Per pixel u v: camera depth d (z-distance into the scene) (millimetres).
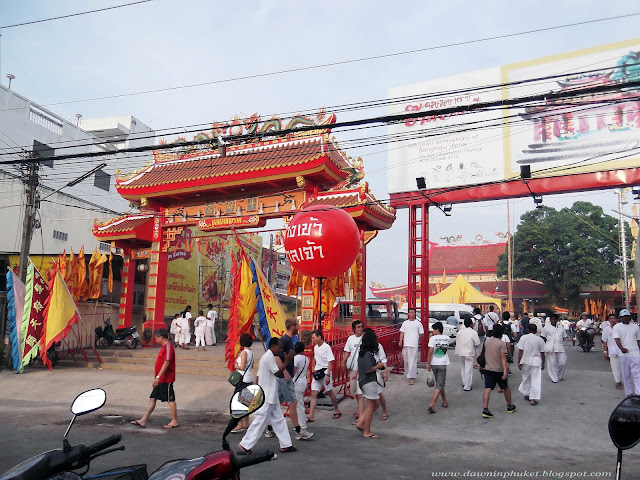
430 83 16750
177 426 9125
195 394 12164
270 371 7402
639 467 6918
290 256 10516
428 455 7395
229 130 17609
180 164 18312
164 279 19391
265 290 11758
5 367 15805
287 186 16703
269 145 16812
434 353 10484
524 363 10953
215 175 16453
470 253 55969
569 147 14469
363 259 16891
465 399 11414
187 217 18531
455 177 16031
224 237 29734
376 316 23984
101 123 34875
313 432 8844
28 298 15469
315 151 15344
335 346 12047
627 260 39344
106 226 19766
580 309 43969
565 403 10781
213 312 22062
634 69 13820
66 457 3201
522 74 15375
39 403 11500
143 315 23484
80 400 3465
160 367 9148
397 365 14703
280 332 11664
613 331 11070
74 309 15930
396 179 16922
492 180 15484
